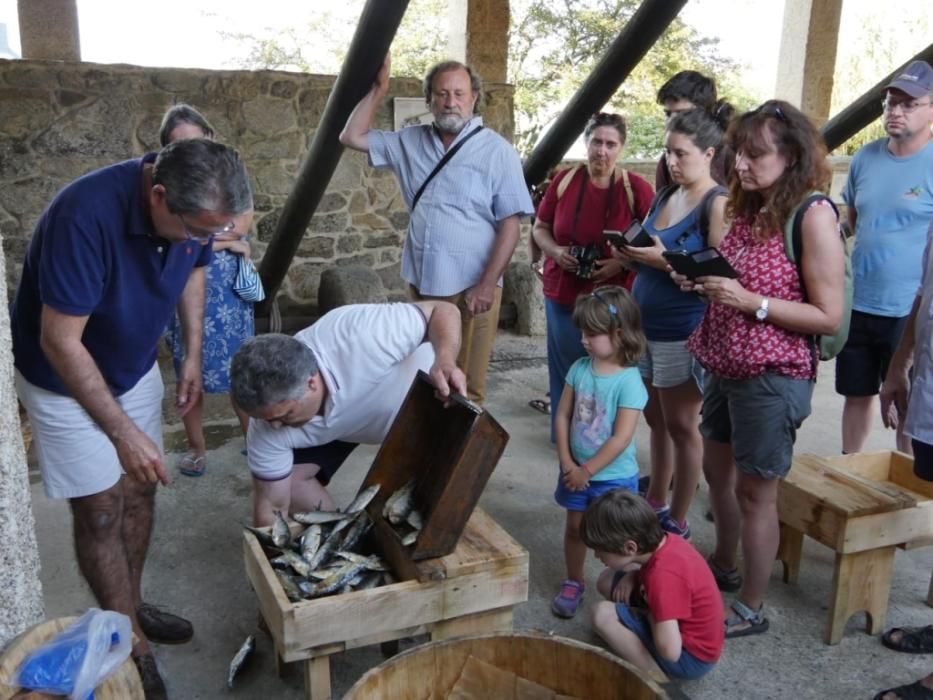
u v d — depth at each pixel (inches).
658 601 87.8
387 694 71.4
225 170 76.3
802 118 89.5
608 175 143.6
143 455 81.7
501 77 261.1
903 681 97.4
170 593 114.1
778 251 92.7
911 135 141.6
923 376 94.6
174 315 140.0
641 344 105.7
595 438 105.7
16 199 205.8
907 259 141.6
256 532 89.9
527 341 253.9
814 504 103.7
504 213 141.1
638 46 157.6
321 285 233.3
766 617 109.2
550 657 74.3
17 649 58.3
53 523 131.0
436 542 82.3
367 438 103.7
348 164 241.9
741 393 95.8
